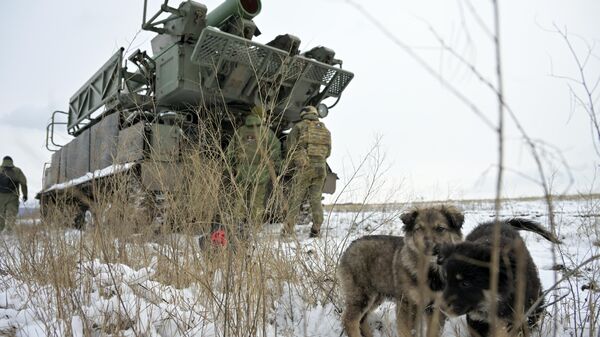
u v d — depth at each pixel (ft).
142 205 19.83
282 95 30.17
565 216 32.58
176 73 28.04
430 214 13.85
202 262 15.20
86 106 36.91
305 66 28.94
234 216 14.52
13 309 14.40
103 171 25.62
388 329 14.38
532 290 12.30
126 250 18.60
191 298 15.10
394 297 14.46
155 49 31.50
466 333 13.93
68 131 41.55
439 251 12.24
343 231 27.91
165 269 16.61
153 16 28.27
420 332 7.68
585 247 22.50
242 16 28.73
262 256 13.87
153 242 19.31
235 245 13.67
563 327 12.86
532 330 12.85
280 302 15.23
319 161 27.12
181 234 16.61
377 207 24.31
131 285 14.20
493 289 6.18
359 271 15.08
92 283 15.53
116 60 31.40
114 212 18.63
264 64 27.43
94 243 17.24
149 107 30.78
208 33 25.44
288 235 16.56
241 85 28.19
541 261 20.44
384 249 14.70
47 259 16.35
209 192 15.67
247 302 11.87
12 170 39.42
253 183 16.33
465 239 15.15
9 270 18.11
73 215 21.68
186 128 26.53
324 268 17.93
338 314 15.58
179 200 17.19
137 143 24.25
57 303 12.85
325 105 31.09
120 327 12.44
